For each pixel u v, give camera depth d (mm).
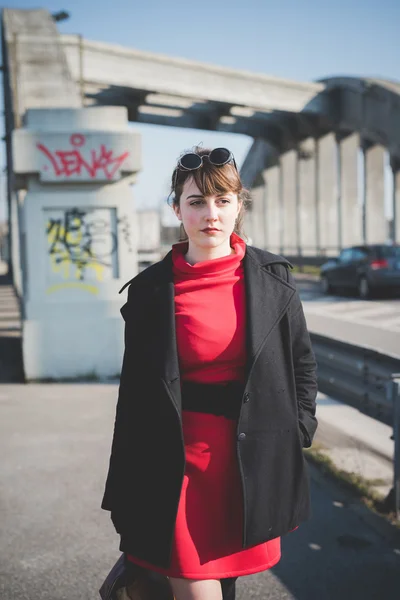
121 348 7398
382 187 49938
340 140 48969
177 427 1784
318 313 14266
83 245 7266
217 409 1829
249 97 40312
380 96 40406
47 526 3512
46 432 5277
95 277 7309
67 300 7285
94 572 3008
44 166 6973
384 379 3807
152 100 38469
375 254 17719
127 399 1897
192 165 1843
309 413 1993
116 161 7078
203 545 1800
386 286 17359
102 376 7371
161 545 1775
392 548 3191
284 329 1896
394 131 39531
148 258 34031
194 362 1842
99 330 7332
